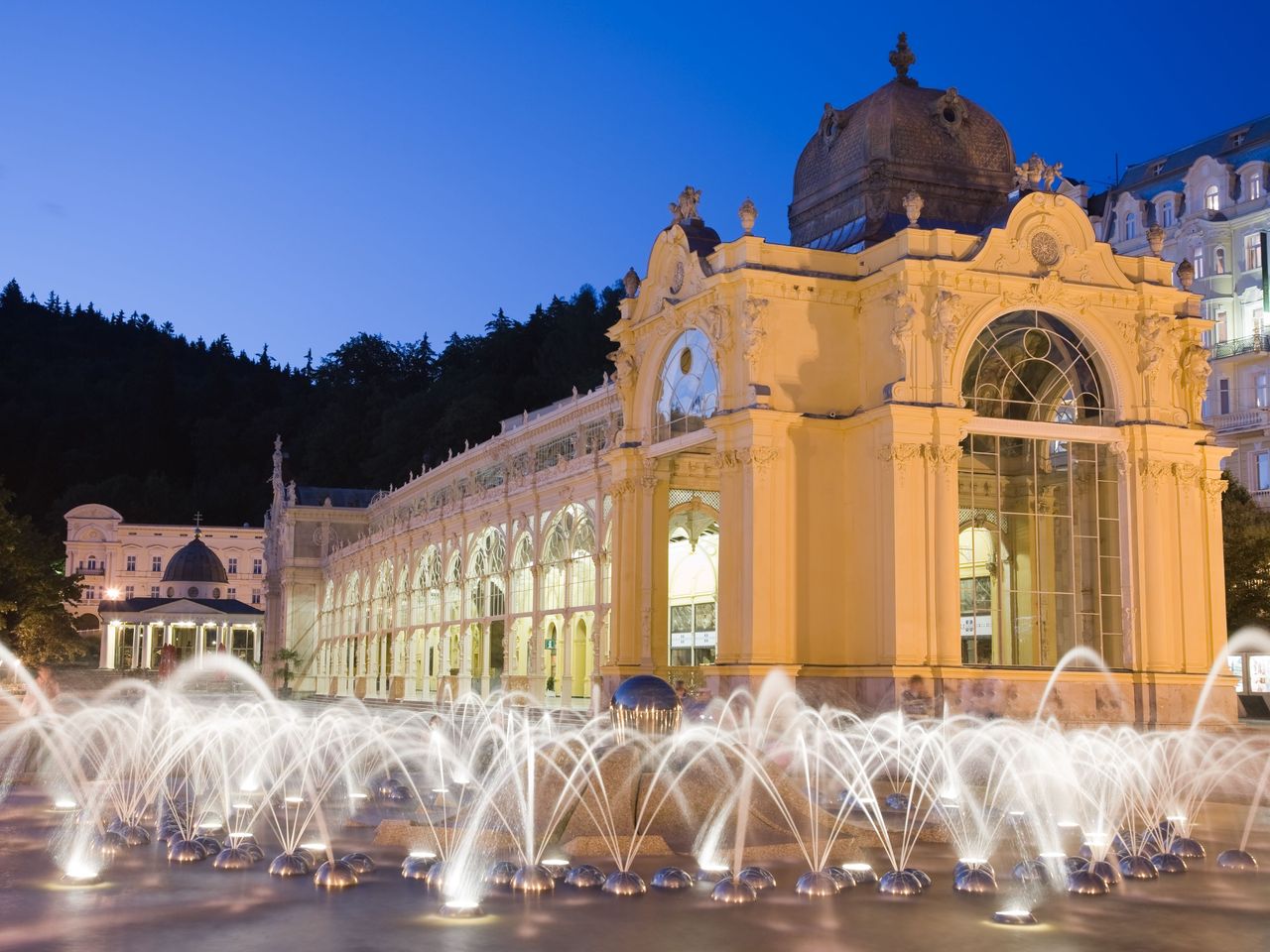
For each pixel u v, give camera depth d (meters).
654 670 45.91
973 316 39.97
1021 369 41.34
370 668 101.88
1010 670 39.16
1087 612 41.72
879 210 44.81
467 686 76.69
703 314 42.19
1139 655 41.31
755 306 39.97
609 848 19.70
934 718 37.62
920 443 38.94
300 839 21.95
